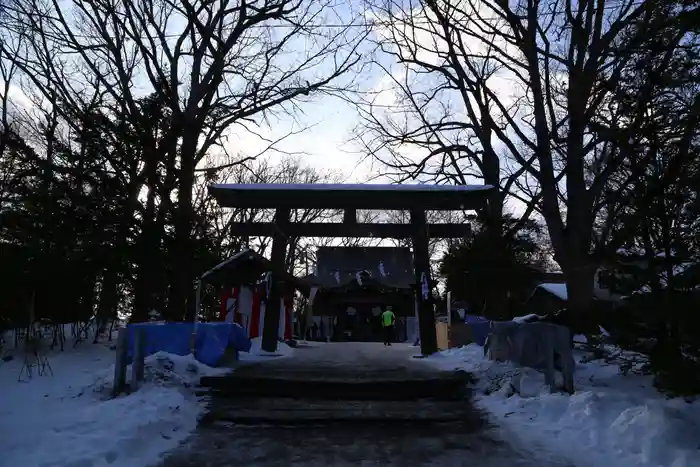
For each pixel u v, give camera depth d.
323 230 16.53
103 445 5.69
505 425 7.06
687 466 4.95
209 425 7.17
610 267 7.44
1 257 11.17
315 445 6.33
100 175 13.27
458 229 16.73
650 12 8.22
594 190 10.67
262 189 15.49
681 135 6.94
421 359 14.31
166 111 14.83
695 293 6.41
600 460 5.55
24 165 12.90
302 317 36.16
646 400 6.99
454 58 14.28
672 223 6.73
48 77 15.16
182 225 14.44
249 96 16.70
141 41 15.46
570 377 8.00
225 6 16.06
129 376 9.15
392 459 5.80
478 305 18.11
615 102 8.50
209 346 10.84
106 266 12.91
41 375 9.32
